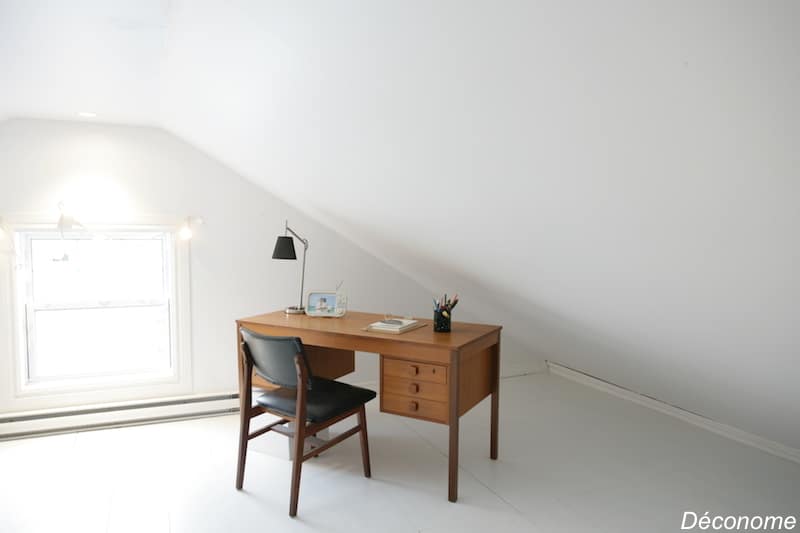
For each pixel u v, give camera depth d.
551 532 2.16
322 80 1.65
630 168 1.31
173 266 3.55
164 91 2.51
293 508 2.28
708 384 2.56
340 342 2.66
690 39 0.89
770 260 1.35
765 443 2.92
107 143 3.35
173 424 3.38
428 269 3.43
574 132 1.29
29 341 3.33
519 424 3.35
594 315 2.49
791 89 0.89
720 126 1.04
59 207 3.26
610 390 3.94
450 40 1.17
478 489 2.52
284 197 3.66
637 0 0.87
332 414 2.39
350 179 2.47
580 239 1.81
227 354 3.70
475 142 1.56
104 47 1.86
